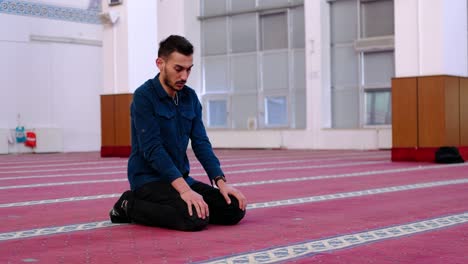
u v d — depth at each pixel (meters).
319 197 4.69
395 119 8.91
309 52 13.67
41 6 14.05
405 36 8.79
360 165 8.34
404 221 3.46
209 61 15.59
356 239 2.91
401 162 8.77
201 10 15.62
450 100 8.63
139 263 2.45
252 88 14.93
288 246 2.75
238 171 7.53
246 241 2.89
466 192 4.92
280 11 14.44
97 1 14.97
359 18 13.30
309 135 13.80
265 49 14.73
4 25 13.52
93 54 14.90
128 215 3.42
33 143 13.76
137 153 3.38
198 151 3.39
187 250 2.69
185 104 3.36
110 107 11.30
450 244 2.76
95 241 2.94
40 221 3.64
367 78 13.31
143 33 11.18
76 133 14.61
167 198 3.23
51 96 14.23
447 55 8.59
